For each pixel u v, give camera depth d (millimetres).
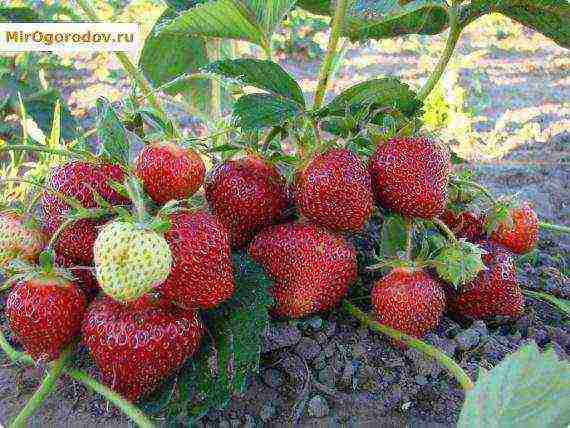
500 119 499
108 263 169
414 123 229
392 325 217
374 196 226
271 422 206
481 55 655
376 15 266
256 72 225
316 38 681
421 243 236
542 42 696
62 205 204
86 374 196
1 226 204
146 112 236
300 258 216
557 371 141
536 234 255
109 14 657
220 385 192
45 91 437
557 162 425
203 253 186
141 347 184
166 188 201
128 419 205
